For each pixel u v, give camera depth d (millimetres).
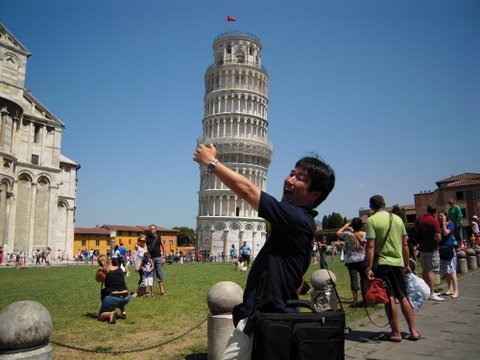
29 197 58625
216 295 6609
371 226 8094
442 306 11430
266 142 100750
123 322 10484
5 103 53281
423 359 6637
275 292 3238
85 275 29141
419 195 77375
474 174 79375
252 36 102312
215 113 98125
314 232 3451
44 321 4754
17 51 59125
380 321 9758
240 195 3260
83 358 7398
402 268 8125
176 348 7941
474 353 6949
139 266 15742
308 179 3594
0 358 4480
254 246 92438
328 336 2961
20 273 32188
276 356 2908
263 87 101938
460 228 20562
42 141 62594
